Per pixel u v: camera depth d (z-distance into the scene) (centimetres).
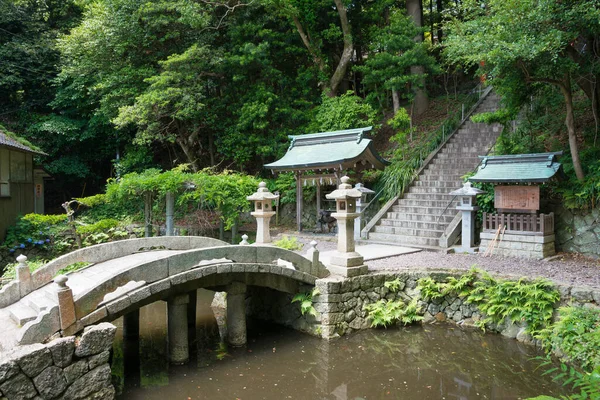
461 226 1094
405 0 2023
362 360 688
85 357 489
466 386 596
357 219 1258
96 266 733
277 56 1797
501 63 838
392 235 1188
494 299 750
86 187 2172
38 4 1961
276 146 1638
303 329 812
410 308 816
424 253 1038
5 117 1966
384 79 1602
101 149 2067
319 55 1788
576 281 725
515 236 962
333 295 767
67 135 1886
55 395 457
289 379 626
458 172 1341
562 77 915
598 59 927
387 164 1322
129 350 749
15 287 646
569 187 969
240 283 751
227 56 1673
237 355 713
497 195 997
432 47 1761
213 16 1712
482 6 1002
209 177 1287
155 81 1532
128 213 1720
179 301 675
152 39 1628
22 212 1563
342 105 1594
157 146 2028
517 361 666
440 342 750
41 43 1914
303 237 1347
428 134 1642
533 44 772
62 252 1409
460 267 870
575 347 604
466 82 2183
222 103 1758
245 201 1284
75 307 525
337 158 1205
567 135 1140
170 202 1273
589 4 759
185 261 642
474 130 1568
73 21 2028
